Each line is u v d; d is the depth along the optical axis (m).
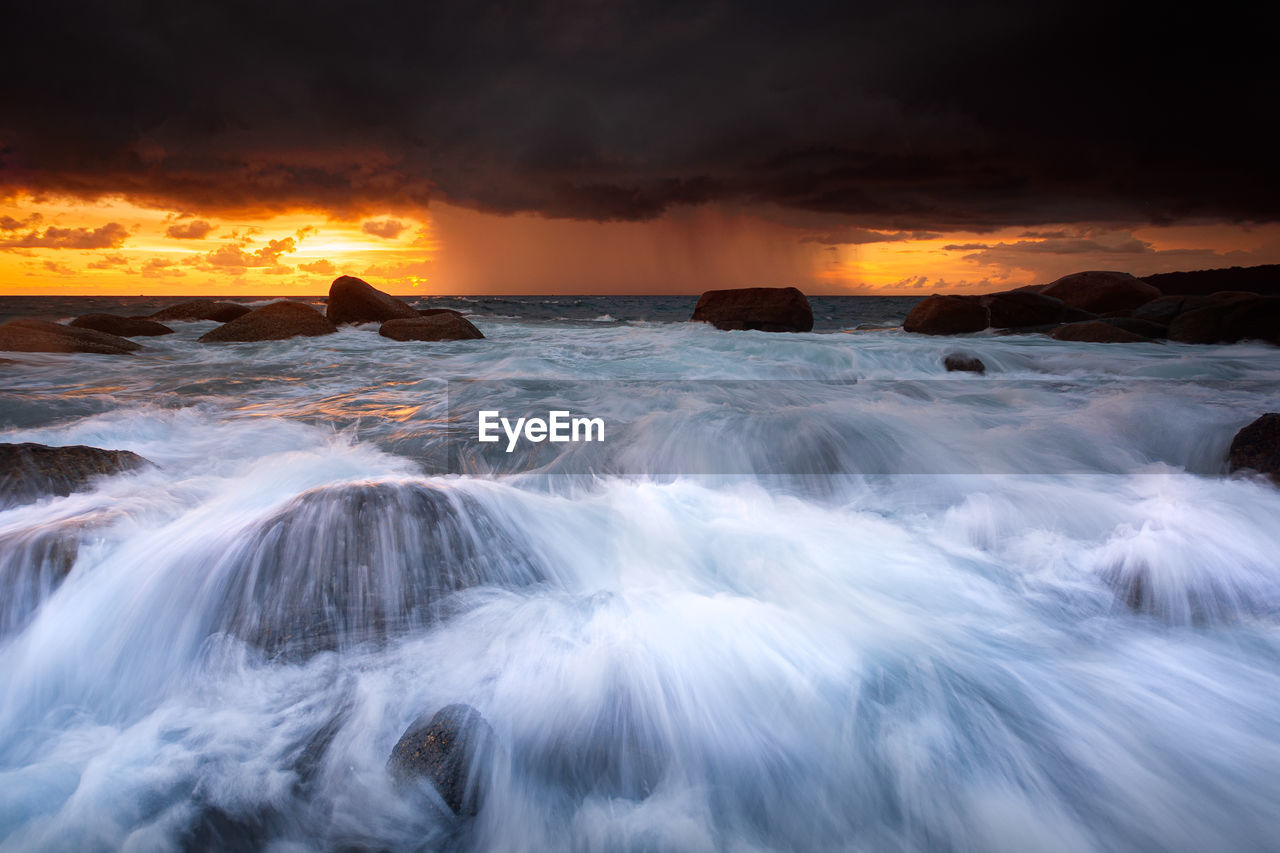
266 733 2.42
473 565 3.26
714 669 2.67
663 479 5.08
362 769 2.24
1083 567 3.65
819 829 2.11
